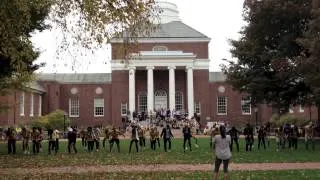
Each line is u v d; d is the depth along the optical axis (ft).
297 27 145.89
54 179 58.95
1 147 125.70
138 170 68.80
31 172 67.56
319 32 115.55
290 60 144.46
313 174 60.80
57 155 98.68
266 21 146.92
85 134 122.52
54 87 246.27
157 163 79.77
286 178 56.70
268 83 152.05
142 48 240.73
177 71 243.40
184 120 198.29
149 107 228.63
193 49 242.99
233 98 248.11
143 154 98.68
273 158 86.38
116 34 56.39
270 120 224.53
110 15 54.80
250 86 152.25
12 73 101.76
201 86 240.94
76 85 253.03
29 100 218.79
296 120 195.42
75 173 65.41
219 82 249.14
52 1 56.29
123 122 220.64
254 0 146.92
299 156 90.53
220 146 53.42
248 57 157.07
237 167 71.41
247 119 247.29
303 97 155.63
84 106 251.60
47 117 193.16
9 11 58.03
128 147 120.57
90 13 54.54
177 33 245.04
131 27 56.34
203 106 239.71
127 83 240.94
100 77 267.18
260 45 154.10
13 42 62.49
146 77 242.58
